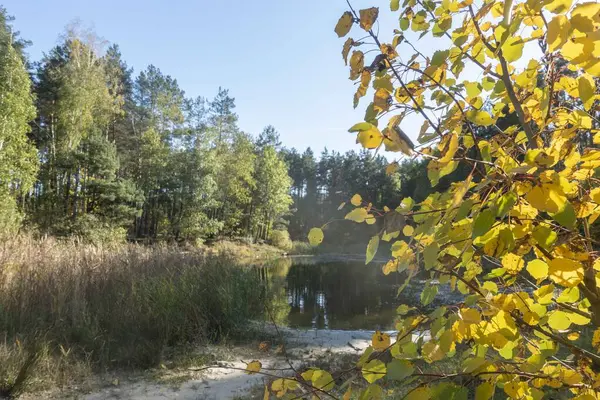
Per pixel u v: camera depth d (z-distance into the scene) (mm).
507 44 713
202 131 29594
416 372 725
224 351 5254
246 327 6273
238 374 4453
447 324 689
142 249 8328
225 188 31625
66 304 5348
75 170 20203
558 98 911
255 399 3654
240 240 33125
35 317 4977
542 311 805
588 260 681
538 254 804
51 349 4477
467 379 688
